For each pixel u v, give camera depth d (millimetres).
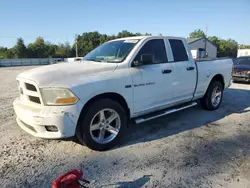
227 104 6738
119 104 3709
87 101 3293
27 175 2918
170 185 2697
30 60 52156
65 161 3273
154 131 4469
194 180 2799
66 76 3281
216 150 3625
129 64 3855
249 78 10719
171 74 4469
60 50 67938
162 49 4457
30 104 3426
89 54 4773
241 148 3701
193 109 6066
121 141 3971
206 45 46781
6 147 3707
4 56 65438
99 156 3426
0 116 5340
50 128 3193
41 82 3137
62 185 2223
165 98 4469
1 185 2707
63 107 3113
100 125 3566
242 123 4965
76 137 3730
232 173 2957
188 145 3811
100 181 2785
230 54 70625
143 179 2824
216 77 5973
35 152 3543
